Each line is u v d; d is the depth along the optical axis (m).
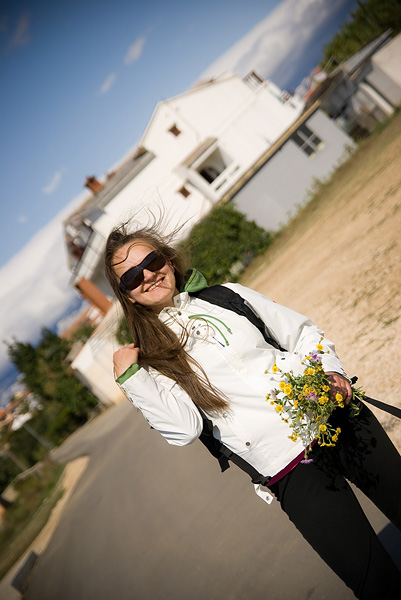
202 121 31.75
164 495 7.84
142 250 2.25
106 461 15.79
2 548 17.03
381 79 33.94
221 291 2.24
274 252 22.66
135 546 6.84
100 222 31.06
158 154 30.98
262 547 4.12
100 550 8.07
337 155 26.97
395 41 32.78
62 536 11.32
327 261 11.13
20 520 19.09
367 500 3.51
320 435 1.95
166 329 2.17
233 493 5.73
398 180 11.62
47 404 49.62
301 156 26.98
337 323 7.02
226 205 25.55
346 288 8.10
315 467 1.96
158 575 5.31
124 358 2.14
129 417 21.05
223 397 2.06
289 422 2.00
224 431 2.09
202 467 7.64
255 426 2.03
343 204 16.36
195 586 4.41
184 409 2.05
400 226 8.34
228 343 2.09
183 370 2.09
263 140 32.16
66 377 38.28
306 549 3.65
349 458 1.97
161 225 2.43
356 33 48.44
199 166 31.27
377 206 11.20
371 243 9.05
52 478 22.70
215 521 5.36
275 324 2.21
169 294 2.27
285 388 1.94
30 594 9.25
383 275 7.02
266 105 32.62
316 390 1.92
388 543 2.96
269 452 2.02
